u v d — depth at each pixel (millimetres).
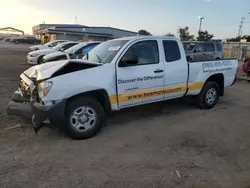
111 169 3529
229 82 7023
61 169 3502
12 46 46031
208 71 6383
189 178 3352
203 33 59094
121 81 4852
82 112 4465
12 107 4672
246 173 3516
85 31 59188
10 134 4609
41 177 3299
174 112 6281
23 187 3088
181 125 5348
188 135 4805
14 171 3422
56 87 4180
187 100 6871
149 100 5359
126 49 4980
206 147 4297
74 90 4309
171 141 4508
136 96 5109
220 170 3574
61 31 56625
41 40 69188
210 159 3885
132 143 4387
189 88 6047
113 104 4824
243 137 4793
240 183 3273
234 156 4008
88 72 4504
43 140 4418
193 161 3803
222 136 4812
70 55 11570
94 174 3398
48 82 4168
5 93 7762
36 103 4293
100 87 4578
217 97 6797
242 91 9664
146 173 3447
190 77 6008
